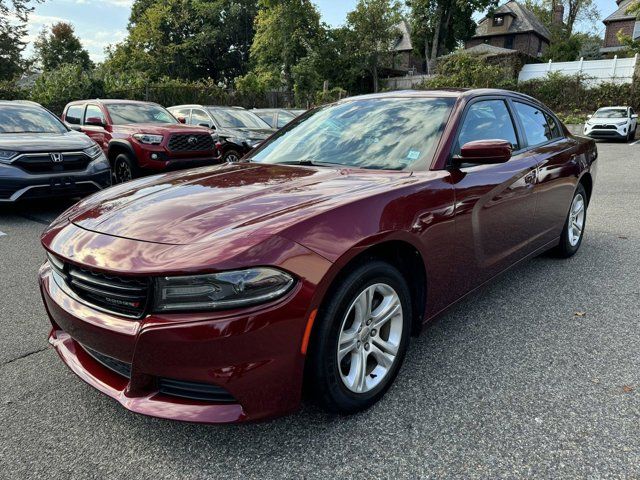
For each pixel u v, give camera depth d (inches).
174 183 103.7
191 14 1913.1
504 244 124.2
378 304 89.7
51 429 83.7
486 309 132.6
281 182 98.0
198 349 67.2
